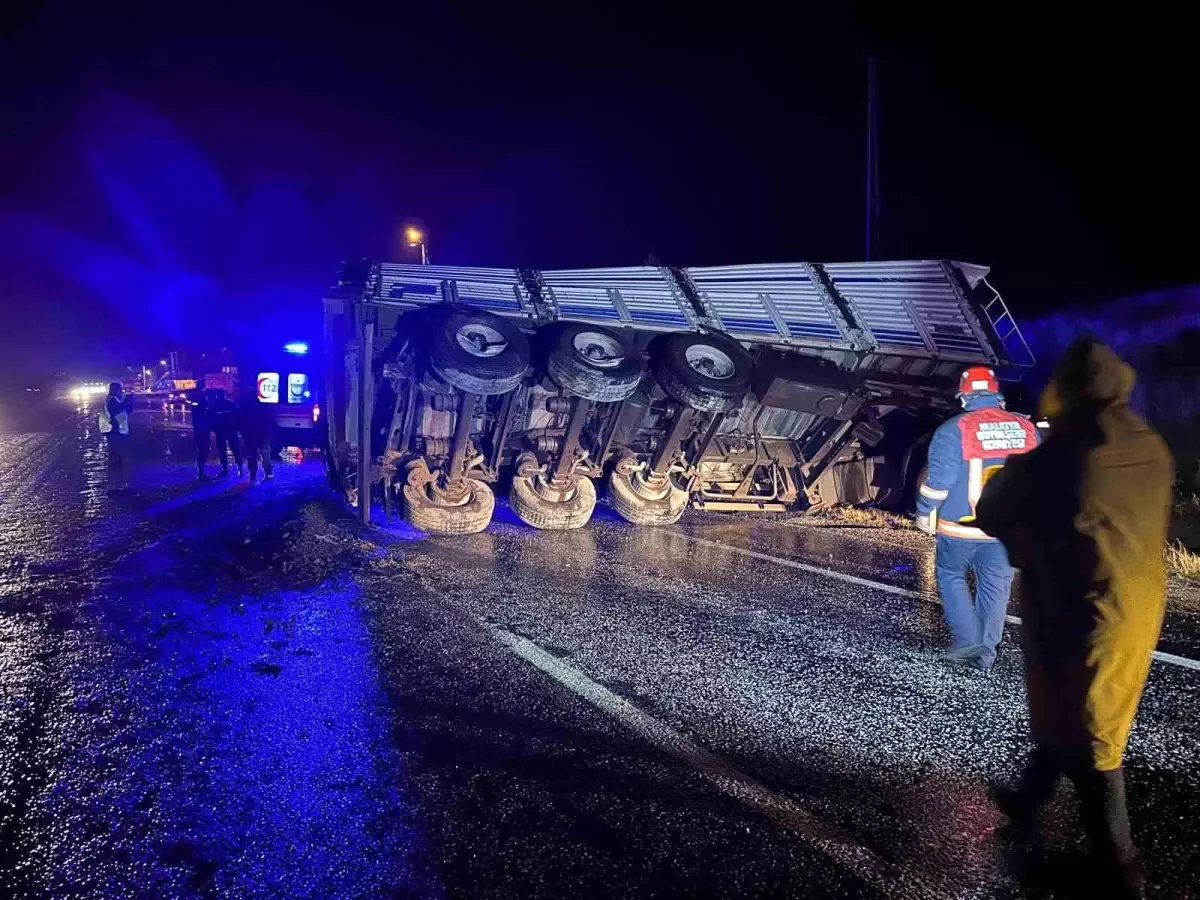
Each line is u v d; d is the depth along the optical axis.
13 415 31.00
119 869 2.51
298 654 4.44
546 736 3.48
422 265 9.19
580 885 2.47
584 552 7.21
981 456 4.18
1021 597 2.67
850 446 9.43
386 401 8.45
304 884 2.45
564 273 9.60
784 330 9.06
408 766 3.18
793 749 3.42
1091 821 2.46
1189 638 5.02
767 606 5.60
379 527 8.00
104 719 3.58
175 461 14.34
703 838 2.74
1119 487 2.40
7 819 2.78
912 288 9.58
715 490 9.76
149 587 5.78
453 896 2.41
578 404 7.84
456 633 4.85
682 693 4.00
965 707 3.88
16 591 5.68
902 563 7.04
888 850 2.69
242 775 3.09
